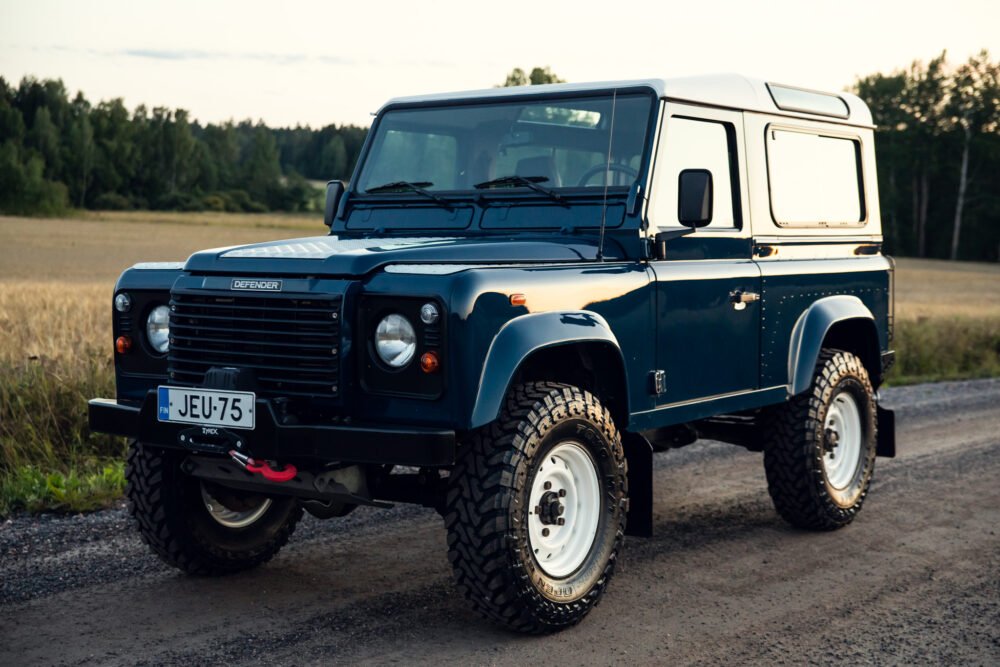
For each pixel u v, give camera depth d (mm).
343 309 3770
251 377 3914
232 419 3857
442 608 4367
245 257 4074
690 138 4926
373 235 5051
